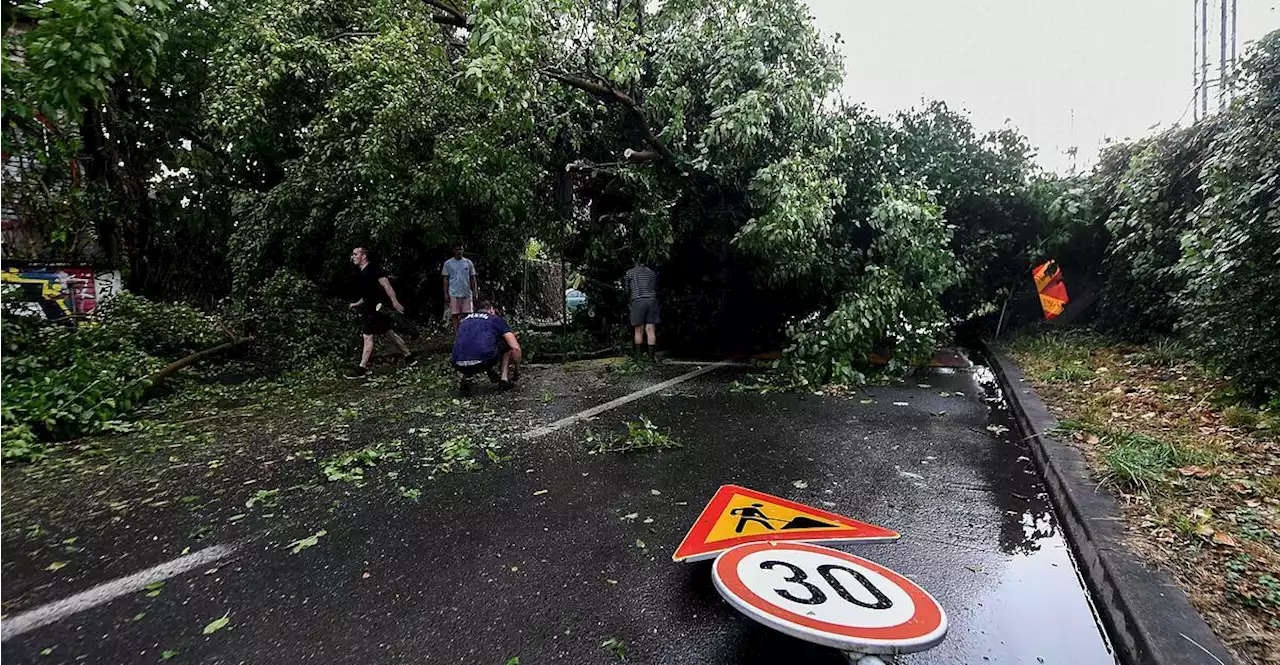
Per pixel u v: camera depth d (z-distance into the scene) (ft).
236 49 27.89
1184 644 6.40
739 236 26.02
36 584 8.96
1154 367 20.65
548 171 32.07
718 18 27.50
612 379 24.75
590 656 7.11
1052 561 9.28
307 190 31.73
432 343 35.45
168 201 39.88
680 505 11.44
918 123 31.73
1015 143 31.19
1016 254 32.68
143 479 13.42
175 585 8.88
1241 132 15.25
